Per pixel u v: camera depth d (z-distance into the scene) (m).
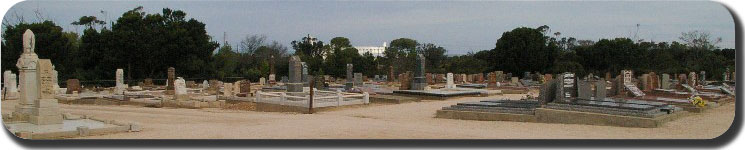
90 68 56.16
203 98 29.00
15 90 33.06
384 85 47.94
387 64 76.94
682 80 37.16
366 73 70.19
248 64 70.88
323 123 17.16
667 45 73.81
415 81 35.53
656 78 33.41
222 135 14.23
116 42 54.66
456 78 54.62
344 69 68.19
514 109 18.67
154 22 60.31
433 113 21.89
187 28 60.41
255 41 86.31
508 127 16.53
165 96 30.88
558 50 77.50
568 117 17.34
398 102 27.22
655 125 15.91
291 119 18.88
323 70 68.00
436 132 14.67
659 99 24.22
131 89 38.31
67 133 14.23
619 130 15.57
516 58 71.12
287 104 23.80
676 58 72.44
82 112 21.80
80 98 30.66
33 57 17.53
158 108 25.73
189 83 48.41
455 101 28.97
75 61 55.78
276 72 64.25
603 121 16.70
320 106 23.41
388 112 22.42
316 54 84.69
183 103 26.47
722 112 20.91
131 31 56.72
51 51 53.22
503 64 72.25
